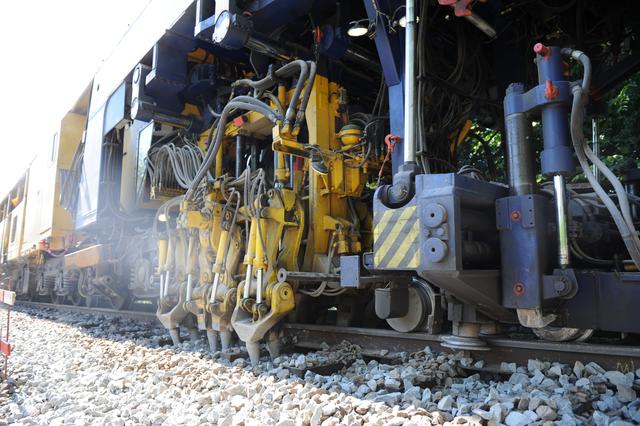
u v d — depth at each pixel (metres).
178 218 5.80
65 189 9.42
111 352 5.24
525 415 2.38
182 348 5.46
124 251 8.12
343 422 2.49
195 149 6.18
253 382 3.50
